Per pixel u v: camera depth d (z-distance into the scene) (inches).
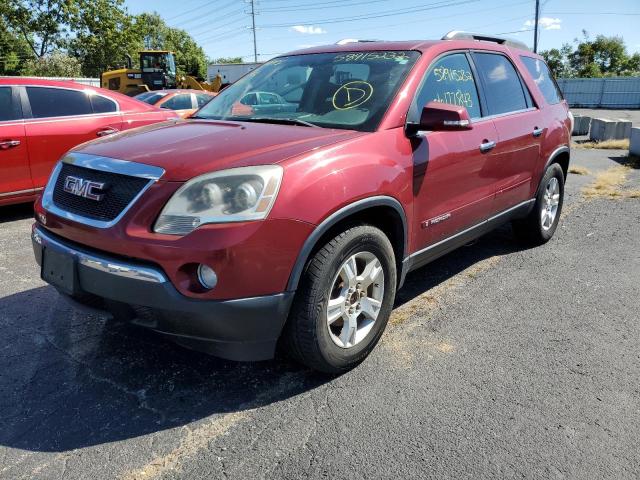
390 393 108.7
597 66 2197.3
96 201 100.5
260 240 91.8
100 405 104.3
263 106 140.6
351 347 113.2
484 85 157.2
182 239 89.9
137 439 94.8
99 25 1638.8
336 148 106.3
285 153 101.0
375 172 109.8
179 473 86.8
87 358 121.0
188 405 104.6
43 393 107.7
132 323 100.0
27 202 250.5
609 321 141.9
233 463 89.1
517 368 118.5
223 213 91.1
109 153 107.9
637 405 105.3
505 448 92.9
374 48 145.8
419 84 129.9
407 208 120.5
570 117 211.5
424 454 91.3
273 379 113.7
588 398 107.6
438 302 153.3
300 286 101.0
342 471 87.4
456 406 104.6
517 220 197.2
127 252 93.4
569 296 158.1
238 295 92.0
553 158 191.2
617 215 251.8
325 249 102.2
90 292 99.7
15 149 227.5
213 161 97.6
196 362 120.0
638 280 170.6
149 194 94.5
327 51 154.0
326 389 110.2
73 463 88.7
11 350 123.8
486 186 152.8
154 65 949.2
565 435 96.4
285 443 94.0
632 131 423.5
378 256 114.8
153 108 277.7
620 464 89.3
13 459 89.3
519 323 140.4
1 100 226.7
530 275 174.7
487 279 171.2
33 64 1616.6
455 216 141.3
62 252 103.0
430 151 126.3
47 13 1584.6
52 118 239.0
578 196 293.6
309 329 102.3
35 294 155.6
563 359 122.4
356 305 113.7
